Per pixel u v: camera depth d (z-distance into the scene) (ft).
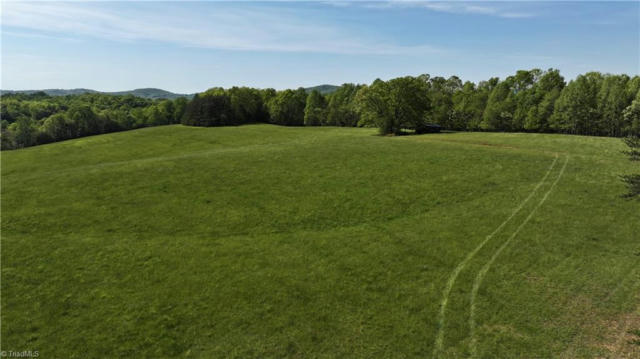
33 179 126.52
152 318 54.08
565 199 100.32
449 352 46.34
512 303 56.24
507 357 44.98
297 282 63.82
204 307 56.75
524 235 80.23
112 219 91.97
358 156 159.12
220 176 129.08
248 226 89.04
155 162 149.69
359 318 53.88
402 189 113.50
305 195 110.11
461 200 103.40
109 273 66.80
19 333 50.83
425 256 72.79
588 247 73.92
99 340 49.47
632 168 127.34
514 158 146.82
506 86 324.80
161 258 72.54
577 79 252.42
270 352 47.06
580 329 49.34
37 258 72.13
